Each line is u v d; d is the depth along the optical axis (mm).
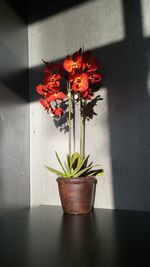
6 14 916
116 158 889
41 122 1013
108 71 934
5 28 903
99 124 926
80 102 926
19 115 957
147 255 477
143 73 889
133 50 910
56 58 1021
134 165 867
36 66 1047
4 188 837
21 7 1029
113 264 437
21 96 982
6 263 448
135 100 888
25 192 963
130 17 926
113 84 922
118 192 877
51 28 1043
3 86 867
